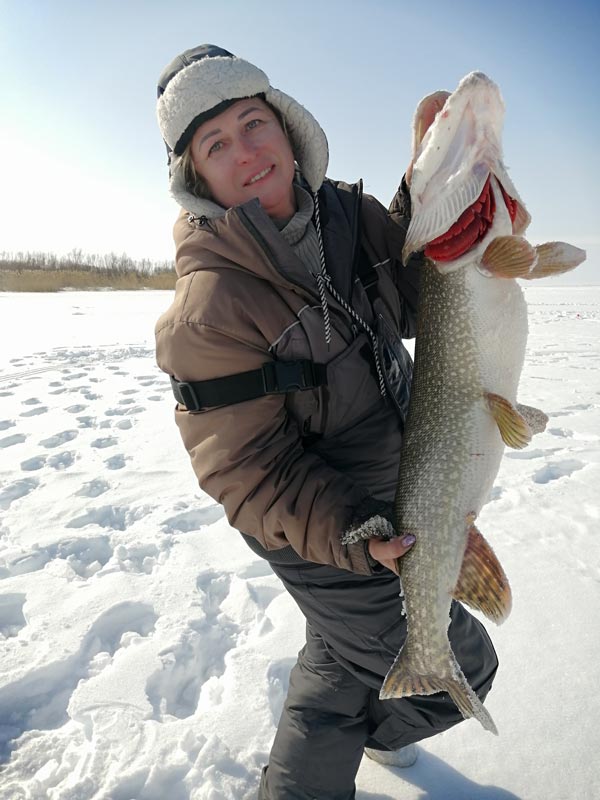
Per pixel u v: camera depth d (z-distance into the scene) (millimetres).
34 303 21719
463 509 1669
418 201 1620
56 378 8039
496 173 1564
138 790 1896
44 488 4273
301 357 1649
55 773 1965
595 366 7727
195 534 3521
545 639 2414
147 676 2373
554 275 1643
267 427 1621
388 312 1924
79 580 3074
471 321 1675
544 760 1919
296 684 1847
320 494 1585
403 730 1778
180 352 1621
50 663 2422
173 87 1665
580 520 3346
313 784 1717
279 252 1603
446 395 1707
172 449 5023
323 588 1727
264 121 1716
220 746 2020
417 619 1618
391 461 1856
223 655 2566
